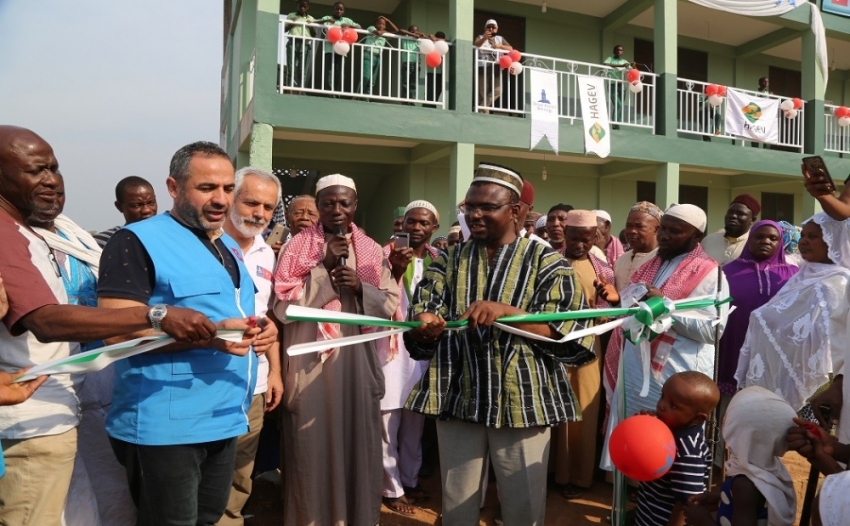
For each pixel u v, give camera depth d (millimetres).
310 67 9078
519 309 2322
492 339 2428
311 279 3105
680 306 2660
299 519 3082
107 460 2777
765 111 11000
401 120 8844
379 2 11148
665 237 3266
